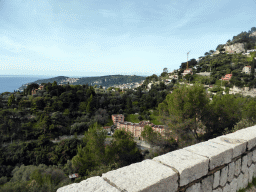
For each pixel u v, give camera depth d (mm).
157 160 2688
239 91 76188
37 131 56250
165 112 17781
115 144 15086
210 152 3004
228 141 3617
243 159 3656
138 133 56531
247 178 3834
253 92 71938
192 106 13297
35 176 15750
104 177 2166
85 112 74625
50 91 81750
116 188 1904
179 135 14508
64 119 67250
